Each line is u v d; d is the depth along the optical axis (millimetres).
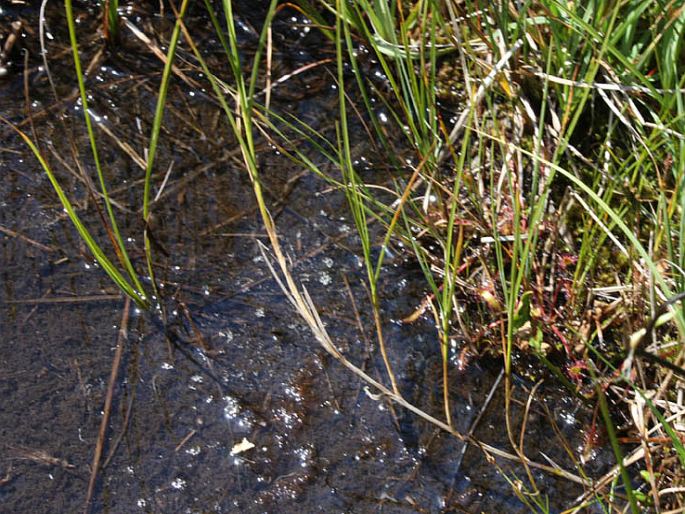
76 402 801
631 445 819
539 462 810
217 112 941
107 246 866
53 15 972
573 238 894
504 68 920
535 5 926
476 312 866
